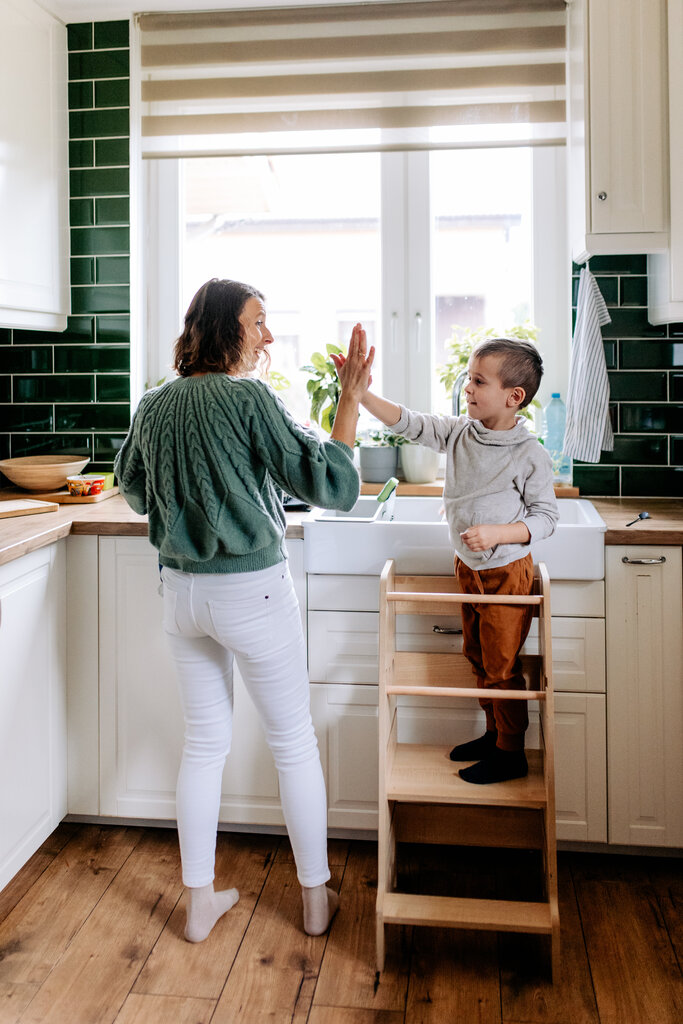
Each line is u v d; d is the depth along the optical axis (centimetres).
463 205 259
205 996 161
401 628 203
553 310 256
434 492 237
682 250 209
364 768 206
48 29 239
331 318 267
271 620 165
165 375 270
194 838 175
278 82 250
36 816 199
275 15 247
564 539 191
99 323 255
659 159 210
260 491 161
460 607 188
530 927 163
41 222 237
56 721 209
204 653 173
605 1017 156
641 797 200
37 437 261
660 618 195
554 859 167
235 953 174
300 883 181
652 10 208
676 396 239
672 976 167
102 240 253
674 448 241
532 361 173
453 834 197
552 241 254
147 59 252
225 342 160
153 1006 159
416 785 175
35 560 195
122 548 208
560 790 201
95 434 258
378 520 211
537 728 200
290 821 175
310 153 254
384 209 260
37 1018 156
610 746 199
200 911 176
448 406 261
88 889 196
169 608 169
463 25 242
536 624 198
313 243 265
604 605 196
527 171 256
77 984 164
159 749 213
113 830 222
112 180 251
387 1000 161
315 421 252
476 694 169
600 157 211
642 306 238
